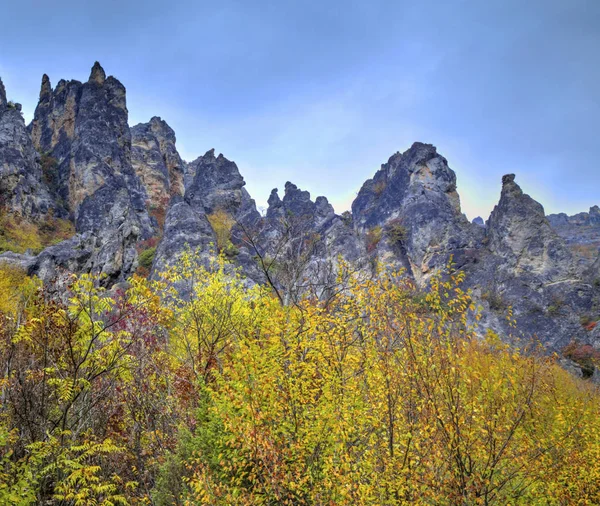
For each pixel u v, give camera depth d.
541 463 8.80
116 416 14.43
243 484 9.62
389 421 7.96
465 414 7.73
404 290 9.15
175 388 14.81
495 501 8.51
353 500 7.38
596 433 11.64
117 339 11.26
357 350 9.23
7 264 38.16
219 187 98.12
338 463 7.98
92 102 85.62
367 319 9.15
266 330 10.57
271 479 8.09
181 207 50.09
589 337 50.88
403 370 8.07
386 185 113.88
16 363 11.27
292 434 8.85
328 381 9.05
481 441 7.88
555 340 51.66
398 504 7.84
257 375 8.88
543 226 68.06
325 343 9.17
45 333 10.57
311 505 8.44
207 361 15.07
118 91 91.19
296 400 8.95
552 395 11.73
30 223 62.47
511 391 8.30
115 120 86.75
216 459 9.70
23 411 10.77
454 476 7.73
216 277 17.42
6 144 64.62
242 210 115.25
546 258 65.00
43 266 40.50
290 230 18.33
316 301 10.88
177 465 10.83
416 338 8.23
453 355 7.79
